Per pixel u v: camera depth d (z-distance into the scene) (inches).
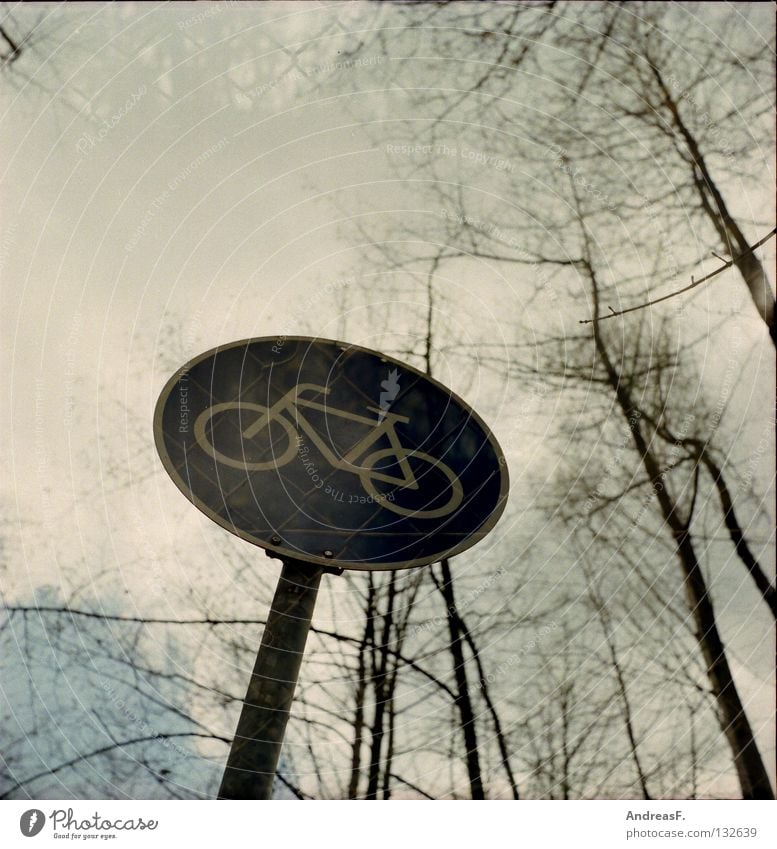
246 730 182.2
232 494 195.3
